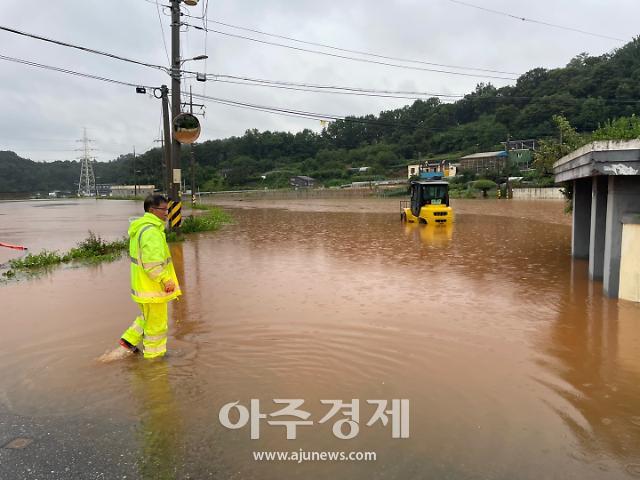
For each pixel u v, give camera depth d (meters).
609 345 6.07
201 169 111.69
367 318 7.33
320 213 37.41
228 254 14.40
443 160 88.31
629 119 10.45
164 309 5.59
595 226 9.84
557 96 79.56
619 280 8.41
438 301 8.40
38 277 11.01
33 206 67.31
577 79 81.25
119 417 4.18
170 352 5.83
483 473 3.38
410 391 4.74
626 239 8.24
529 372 5.21
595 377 5.08
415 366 5.39
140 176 118.19
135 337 5.77
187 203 64.94
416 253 14.39
